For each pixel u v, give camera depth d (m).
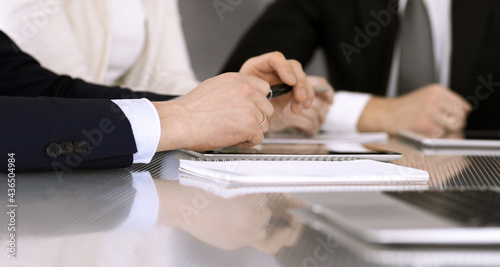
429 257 0.36
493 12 2.22
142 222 0.46
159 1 1.94
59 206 0.53
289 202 0.54
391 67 2.31
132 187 0.64
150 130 0.80
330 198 0.50
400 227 0.38
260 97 0.95
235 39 3.41
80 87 1.20
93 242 0.40
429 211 0.43
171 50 2.02
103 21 1.66
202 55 3.37
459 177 0.74
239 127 0.89
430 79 2.26
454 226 0.38
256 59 1.19
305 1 2.44
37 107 0.75
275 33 2.39
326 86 1.53
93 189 0.63
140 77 1.94
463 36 2.23
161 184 0.66
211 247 0.39
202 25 3.35
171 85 1.94
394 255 0.36
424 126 1.73
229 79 0.93
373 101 1.80
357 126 1.77
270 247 0.39
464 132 1.67
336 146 1.12
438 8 2.29
